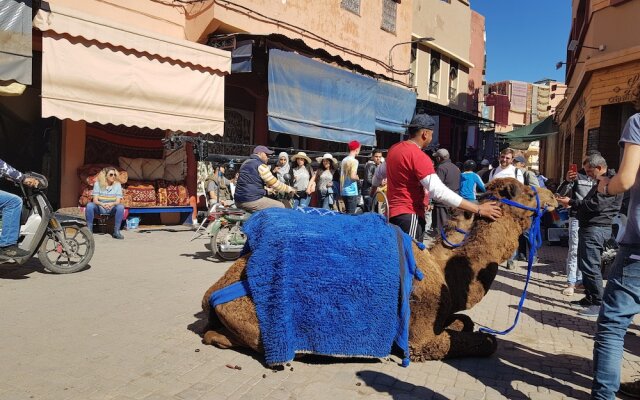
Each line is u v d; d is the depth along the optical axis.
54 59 8.52
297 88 11.81
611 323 3.30
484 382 3.92
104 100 9.19
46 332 4.56
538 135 25.33
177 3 11.66
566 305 6.59
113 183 9.98
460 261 4.33
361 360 4.21
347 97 13.58
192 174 12.09
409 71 18.81
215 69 10.80
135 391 3.51
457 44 24.73
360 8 16.81
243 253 4.64
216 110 10.99
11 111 9.72
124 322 4.89
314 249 4.04
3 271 6.77
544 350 4.73
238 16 11.84
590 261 6.01
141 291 6.02
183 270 7.25
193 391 3.55
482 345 4.36
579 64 17.44
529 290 7.40
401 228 4.66
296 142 15.40
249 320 4.09
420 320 4.20
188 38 11.80
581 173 7.16
